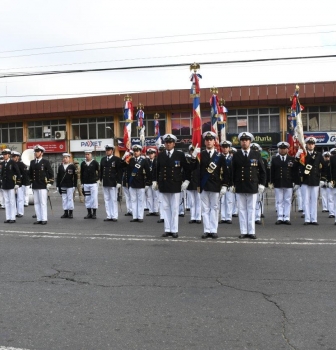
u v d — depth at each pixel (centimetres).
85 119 3800
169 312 488
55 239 927
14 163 1241
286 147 1172
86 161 1335
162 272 648
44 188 1187
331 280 597
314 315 472
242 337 420
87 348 402
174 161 947
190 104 3394
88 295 548
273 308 495
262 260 715
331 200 1318
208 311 489
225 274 634
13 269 675
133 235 976
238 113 3422
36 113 3769
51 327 450
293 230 1046
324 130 3281
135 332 436
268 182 1185
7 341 418
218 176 933
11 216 1234
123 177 1423
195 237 946
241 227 934
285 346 400
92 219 1316
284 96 3198
